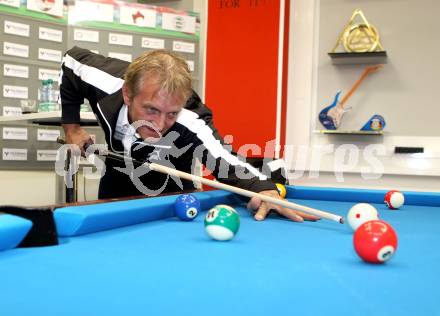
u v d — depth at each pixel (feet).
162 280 2.96
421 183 13.35
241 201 7.23
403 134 13.37
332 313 2.39
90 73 7.04
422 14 13.20
